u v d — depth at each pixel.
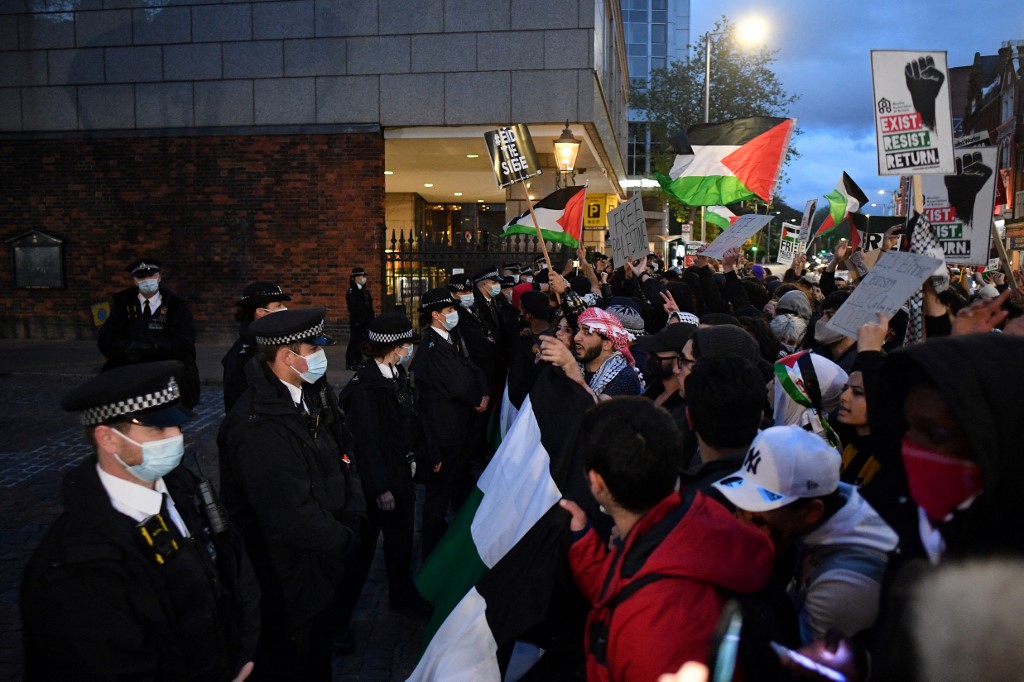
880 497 1.53
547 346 3.15
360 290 13.60
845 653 1.54
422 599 4.88
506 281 10.46
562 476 2.92
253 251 16.89
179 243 17.09
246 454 3.12
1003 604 1.16
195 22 16.61
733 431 2.35
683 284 7.38
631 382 4.08
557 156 13.08
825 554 1.96
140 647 2.21
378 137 16.33
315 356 3.37
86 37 16.95
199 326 17.12
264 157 16.69
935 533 1.37
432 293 5.59
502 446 3.16
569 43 15.55
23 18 17.08
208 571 2.48
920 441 1.37
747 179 7.17
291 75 16.45
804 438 1.98
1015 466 1.21
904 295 2.97
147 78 16.88
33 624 2.14
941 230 4.94
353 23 16.16
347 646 4.46
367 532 4.55
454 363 5.50
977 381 1.23
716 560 1.71
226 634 2.51
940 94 4.22
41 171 17.38
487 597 2.51
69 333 17.59
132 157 17.08
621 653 1.72
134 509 2.32
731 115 33.84
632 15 65.44
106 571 2.17
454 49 15.89
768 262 36.72
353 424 4.67
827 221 12.60
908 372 1.42
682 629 1.66
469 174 22.56
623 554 1.87
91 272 17.41
